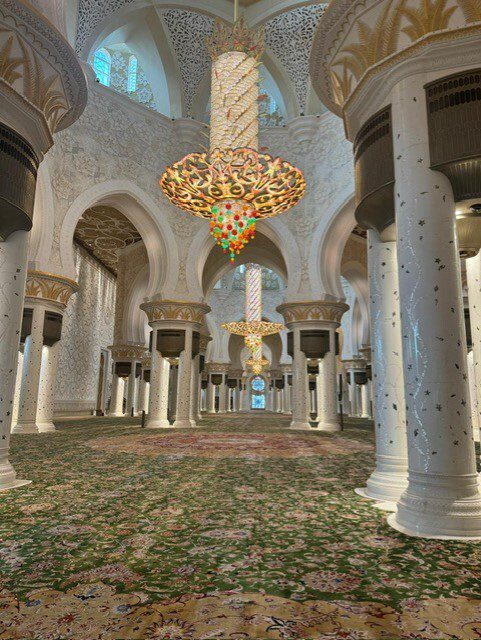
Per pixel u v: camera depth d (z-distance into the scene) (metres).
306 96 10.36
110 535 2.11
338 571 1.69
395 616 1.34
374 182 2.83
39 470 3.84
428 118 2.54
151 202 9.84
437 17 2.51
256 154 6.71
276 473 3.81
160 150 10.14
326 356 9.80
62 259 8.29
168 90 10.45
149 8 9.54
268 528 2.23
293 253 10.09
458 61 2.53
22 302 3.37
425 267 2.42
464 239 3.09
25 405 7.59
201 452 5.17
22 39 2.95
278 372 25.05
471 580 1.61
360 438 7.37
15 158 3.04
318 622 1.30
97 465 4.14
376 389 3.15
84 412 14.44
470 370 7.82
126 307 13.90
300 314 9.78
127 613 1.34
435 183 2.48
